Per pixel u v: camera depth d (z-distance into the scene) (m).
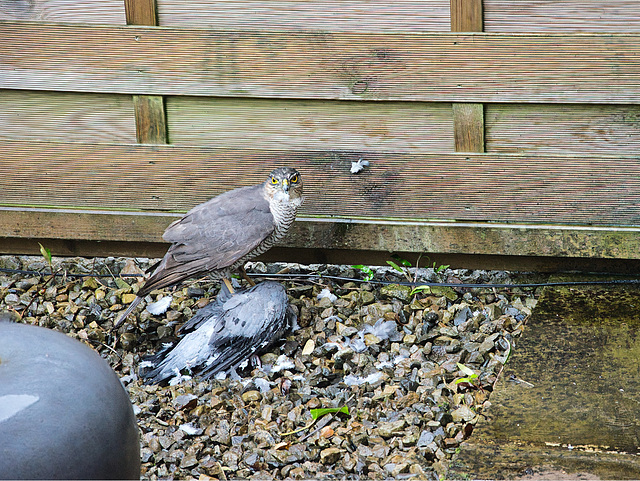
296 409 3.99
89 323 4.93
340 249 5.24
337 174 4.99
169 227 4.59
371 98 4.76
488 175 4.81
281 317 4.43
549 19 4.44
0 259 5.45
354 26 4.67
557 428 3.60
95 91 4.95
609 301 4.66
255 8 4.72
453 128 4.77
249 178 5.08
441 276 5.16
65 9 4.84
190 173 5.11
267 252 5.35
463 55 4.57
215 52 4.79
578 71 4.46
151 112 4.99
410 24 4.61
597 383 3.92
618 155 4.60
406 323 4.72
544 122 4.66
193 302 5.09
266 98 4.87
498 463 3.36
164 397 4.21
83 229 5.30
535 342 4.31
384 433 3.75
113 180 5.19
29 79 4.95
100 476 2.33
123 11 4.81
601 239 4.77
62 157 5.16
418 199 4.96
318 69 4.75
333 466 3.60
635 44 4.34
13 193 5.28
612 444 3.45
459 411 3.83
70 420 2.28
